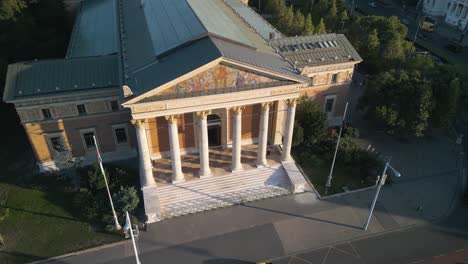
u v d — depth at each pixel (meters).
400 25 78.75
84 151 52.84
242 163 52.06
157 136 51.25
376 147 58.50
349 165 53.38
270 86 43.16
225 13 61.56
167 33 49.12
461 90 57.22
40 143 49.78
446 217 46.38
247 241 42.81
